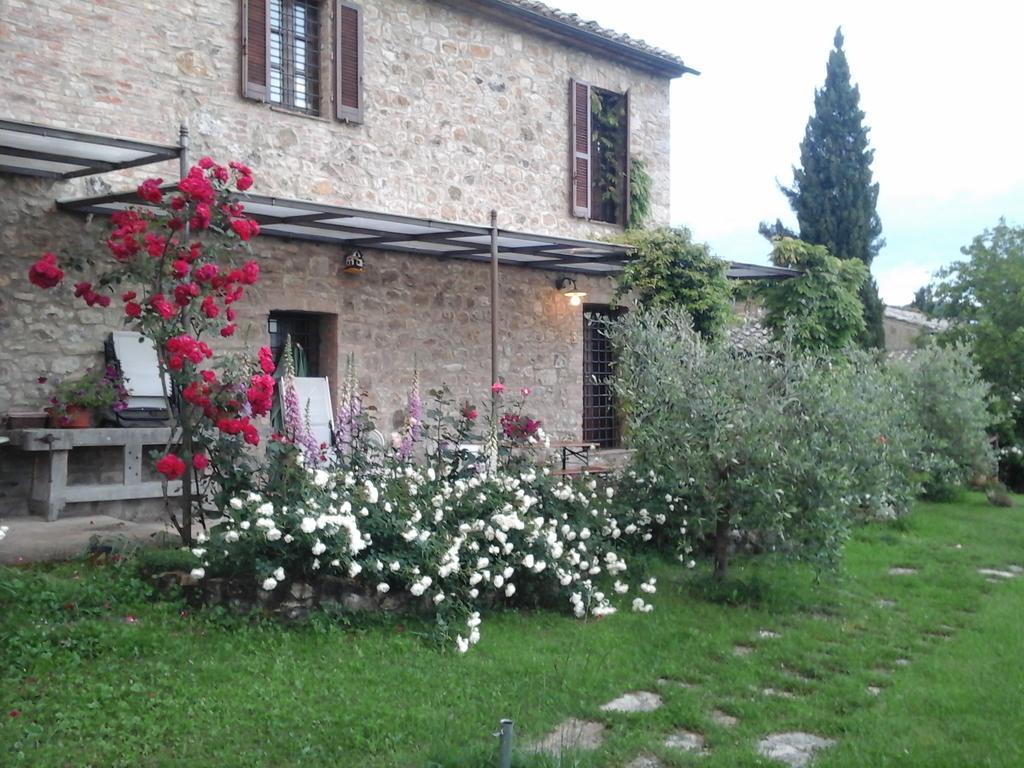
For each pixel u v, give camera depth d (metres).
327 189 9.34
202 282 5.54
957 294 17.02
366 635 4.95
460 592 5.43
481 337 10.95
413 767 3.52
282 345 9.48
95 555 5.67
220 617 4.87
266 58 8.86
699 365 6.49
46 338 7.59
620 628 5.56
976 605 6.51
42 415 7.32
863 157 22.12
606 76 12.25
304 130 9.17
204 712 3.86
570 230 11.80
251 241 8.87
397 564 5.13
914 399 11.67
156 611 4.87
